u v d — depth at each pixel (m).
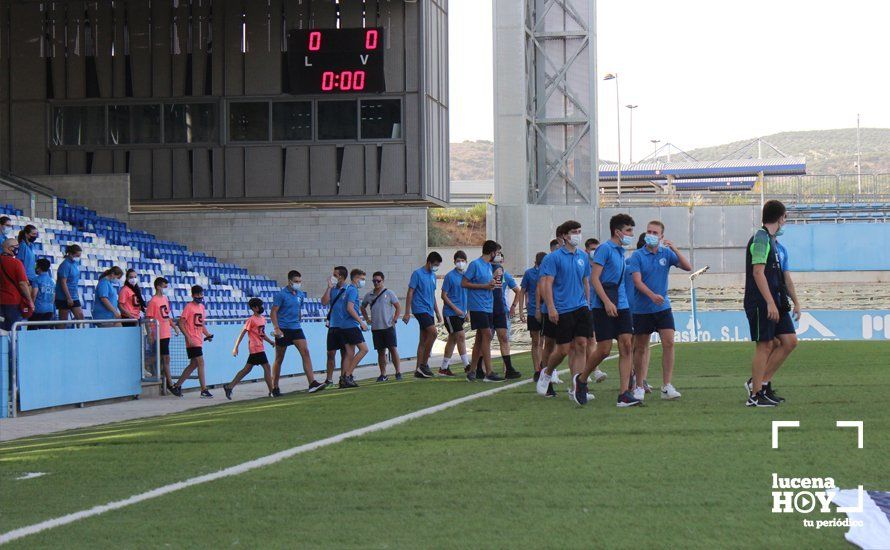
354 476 7.16
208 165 28.34
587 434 8.99
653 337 33.75
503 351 16.61
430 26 28.92
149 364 17.03
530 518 5.68
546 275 11.91
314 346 23.72
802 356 21.31
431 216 71.94
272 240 30.50
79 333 15.23
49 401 14.42
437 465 7.51
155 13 28.47
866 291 50.25
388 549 5.05
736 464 7.23
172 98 28.39
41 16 28.47
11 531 5.77
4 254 15.32
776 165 79.62
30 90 28.47
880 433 8.71
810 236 52.78
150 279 24.66
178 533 5.54
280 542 5.27
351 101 28.09
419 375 18.27
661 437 8.69
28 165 28.47
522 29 48.00
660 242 11.82
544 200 49.50
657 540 5.11
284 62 28.25
